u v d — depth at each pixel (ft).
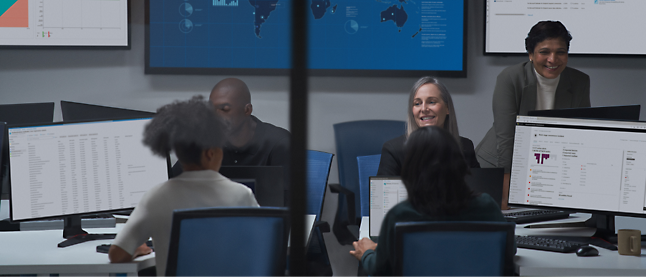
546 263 4.18
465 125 9.21
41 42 9.30
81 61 9.53
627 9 8.97
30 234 5.16
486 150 8.95
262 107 9.78
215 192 4.09
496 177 4.83
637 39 9.02
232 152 7.61
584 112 5.20
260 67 9.61
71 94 9.53
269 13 9.59
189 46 9.60
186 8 9.55
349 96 9.44
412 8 9.23
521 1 9.01
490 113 9.20
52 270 4.13
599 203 4.75
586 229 5.28
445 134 4.16
